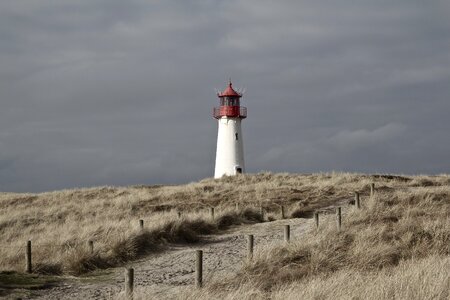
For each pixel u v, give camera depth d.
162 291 14.55
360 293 10.46
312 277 13.59
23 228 30.72
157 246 22.70
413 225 18.80
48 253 19.75
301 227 25.78
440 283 10.50
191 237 24.75
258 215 32.09
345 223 21.19
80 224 28.81
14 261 19.19
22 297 15.09
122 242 21.02
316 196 38.53
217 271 17.44
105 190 49.06
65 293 15.55
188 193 42.59
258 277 14.33
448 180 46.69
